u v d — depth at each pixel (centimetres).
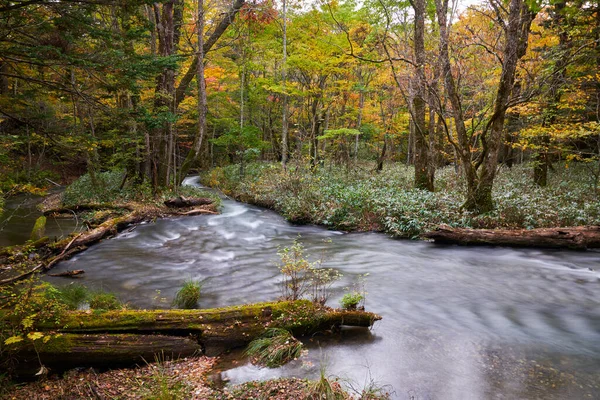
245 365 418
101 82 650
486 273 769
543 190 1311
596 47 1051
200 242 1101
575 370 409
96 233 1070
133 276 758
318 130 2569
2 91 981
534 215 1034
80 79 700
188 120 2428
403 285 697
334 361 429
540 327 520
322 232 1244
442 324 529
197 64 1791
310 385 362
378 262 861
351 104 2548
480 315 560
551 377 395
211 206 1602
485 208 1080
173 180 1819
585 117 1284
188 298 595
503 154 2189
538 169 1438
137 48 1758
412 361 429
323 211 1334
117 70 631
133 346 414
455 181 1620
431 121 1455
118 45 653
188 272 790
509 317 554
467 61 1308
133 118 767
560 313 566
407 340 479
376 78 2008
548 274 752
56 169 2352
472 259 874
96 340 406
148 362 420
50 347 385
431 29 1955
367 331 504
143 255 941
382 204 1238
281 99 2556
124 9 611
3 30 548
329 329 502
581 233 893
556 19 1127
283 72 1900
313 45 1758
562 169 1806
